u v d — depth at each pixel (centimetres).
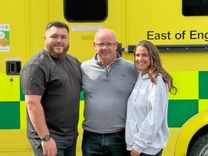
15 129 493
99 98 371
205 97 486
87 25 487
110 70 374
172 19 482
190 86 486
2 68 488
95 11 487
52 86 353
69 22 487
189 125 488
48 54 356
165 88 351
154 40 484
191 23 482
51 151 346
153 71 351
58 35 352
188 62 486
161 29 483
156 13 482
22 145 494
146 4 482
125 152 381
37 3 486
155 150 352
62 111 357
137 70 373
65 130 361
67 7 487
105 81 372
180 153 491
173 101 488
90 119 375
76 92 366
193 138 502
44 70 348
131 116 358
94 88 373
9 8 485
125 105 373
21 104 491
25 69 349
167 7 482
